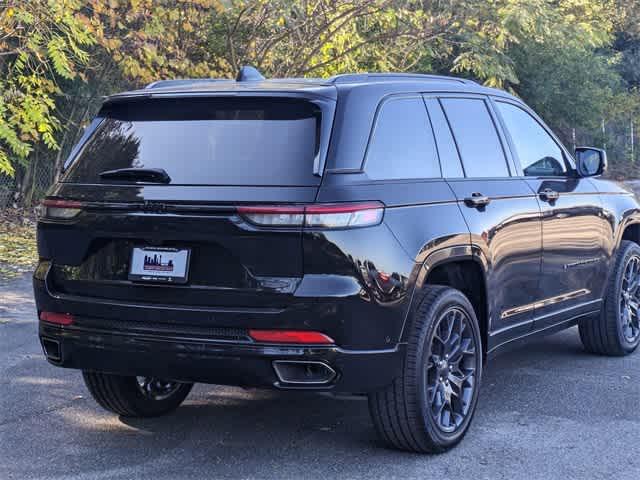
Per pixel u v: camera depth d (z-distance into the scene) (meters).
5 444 4.94
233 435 5.10
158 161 4.50
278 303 4.16
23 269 10.83
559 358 6.94
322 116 4.36
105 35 14.80
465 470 4.51
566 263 6.11
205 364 4.28
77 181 4.68
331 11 15.73
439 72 24.53
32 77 13.21
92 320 4.51
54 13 12.85
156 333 4.34
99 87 15.79
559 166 6.33
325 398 5.89
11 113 13.75
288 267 4.16
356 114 4.49
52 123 13.36
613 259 6.77
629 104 32.72
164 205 4.32
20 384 6.16
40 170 15.37
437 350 4.77
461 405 4.93
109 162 4.64
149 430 5.20
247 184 4.26
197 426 5.27
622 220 6.87
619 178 28.98
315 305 4.14
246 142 4.39
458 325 4.91
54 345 4.74
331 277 4.16
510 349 5.68
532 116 6.21
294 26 15.81
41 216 4.74
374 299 4.27
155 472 4.50
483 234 5.09
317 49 16.06
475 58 18.11
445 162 5.07
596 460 4.65
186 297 4.30
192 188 4.32
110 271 4.50
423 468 4.54
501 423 5.27
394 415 4.57
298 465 4.59
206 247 4.29
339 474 4.46
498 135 5.68
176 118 4.61
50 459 4.70
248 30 16.27
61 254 4.63
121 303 4.43
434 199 4.78
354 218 4.23
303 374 4.25
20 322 8.12
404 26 17.42
